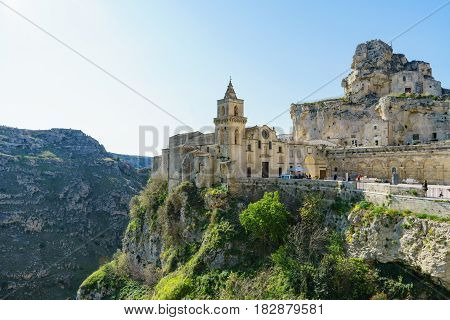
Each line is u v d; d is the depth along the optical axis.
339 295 52.44
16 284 183.12
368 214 56.09
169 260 81.50
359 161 93.81
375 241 53.59
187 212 83.88
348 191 62.91
